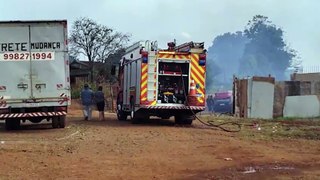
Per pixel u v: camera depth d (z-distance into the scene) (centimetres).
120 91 2486
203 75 2030
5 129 1894
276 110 3136
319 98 3152
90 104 2447
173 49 2047
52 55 1777
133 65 2159
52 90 1780
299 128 1989
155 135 1589
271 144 1413
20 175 918
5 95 1742
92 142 1395
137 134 1620
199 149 1275
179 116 2098
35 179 884
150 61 1983
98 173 945
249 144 1396
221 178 913
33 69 1764
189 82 2016
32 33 1761
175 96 2019
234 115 3159
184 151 1236
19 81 1753
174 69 2019
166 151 1231
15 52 1748
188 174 951
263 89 3053
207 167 1027
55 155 1155
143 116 2077
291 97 3150
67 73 1792
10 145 1321
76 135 1595
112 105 3975
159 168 1005
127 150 1239
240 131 1803
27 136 1580
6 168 984
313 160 1126
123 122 2270
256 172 974
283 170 996
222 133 1705
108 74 5947
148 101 1980
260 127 2030
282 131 1827
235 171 984
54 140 1454
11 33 1745
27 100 1758
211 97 4169
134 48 2150
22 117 1766
